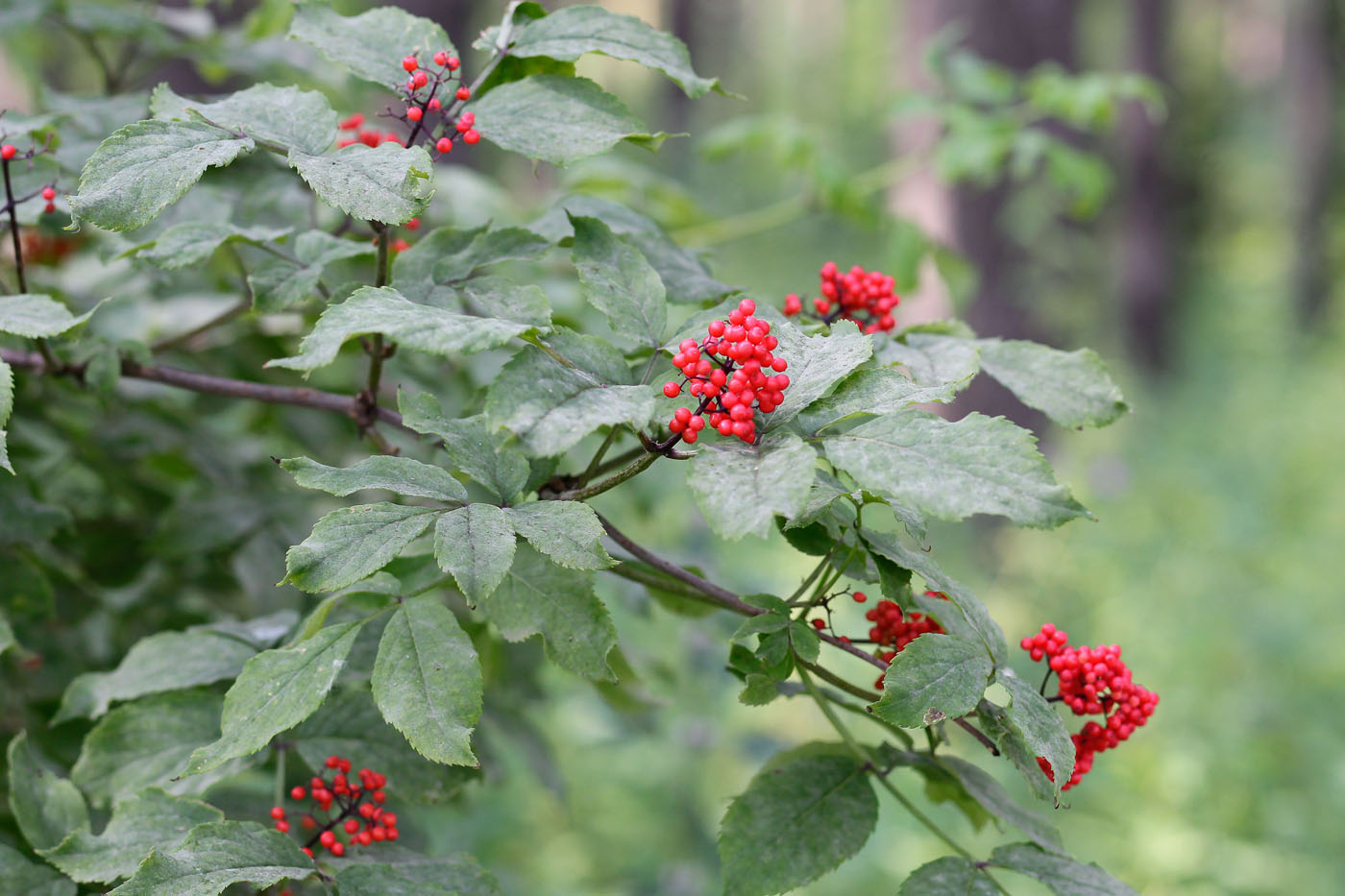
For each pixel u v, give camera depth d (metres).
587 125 1.06
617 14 1.08
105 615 1.29
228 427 1.57
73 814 1.10
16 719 1.22
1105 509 5.07
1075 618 4.16
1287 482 5.36
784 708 2.94
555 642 1.06
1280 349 8.06
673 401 1.03
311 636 1.06
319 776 1.11
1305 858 2.69
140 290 1.35
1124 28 8.27
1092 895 1.07
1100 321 6.86
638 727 1.68
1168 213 8.37
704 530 1.89
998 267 4.50
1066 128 4.39
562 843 2.50
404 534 1.02
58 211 1.16
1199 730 3.16
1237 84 11.27
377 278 1.09
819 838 1.08
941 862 1.08
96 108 1.22
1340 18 8.77
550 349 1.02
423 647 1.03
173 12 1.40
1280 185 10.23
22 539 1.20
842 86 9.14
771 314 1.07
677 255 1.15
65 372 1.19
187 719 1.12
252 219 1.21
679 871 2.43
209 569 1.30
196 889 1.02
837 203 1.63
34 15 1.28
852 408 1.03
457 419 1.06
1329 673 3.57
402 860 1.08
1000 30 4.23
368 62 1.07
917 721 1.02
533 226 1.17
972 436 1.01
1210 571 4.40
